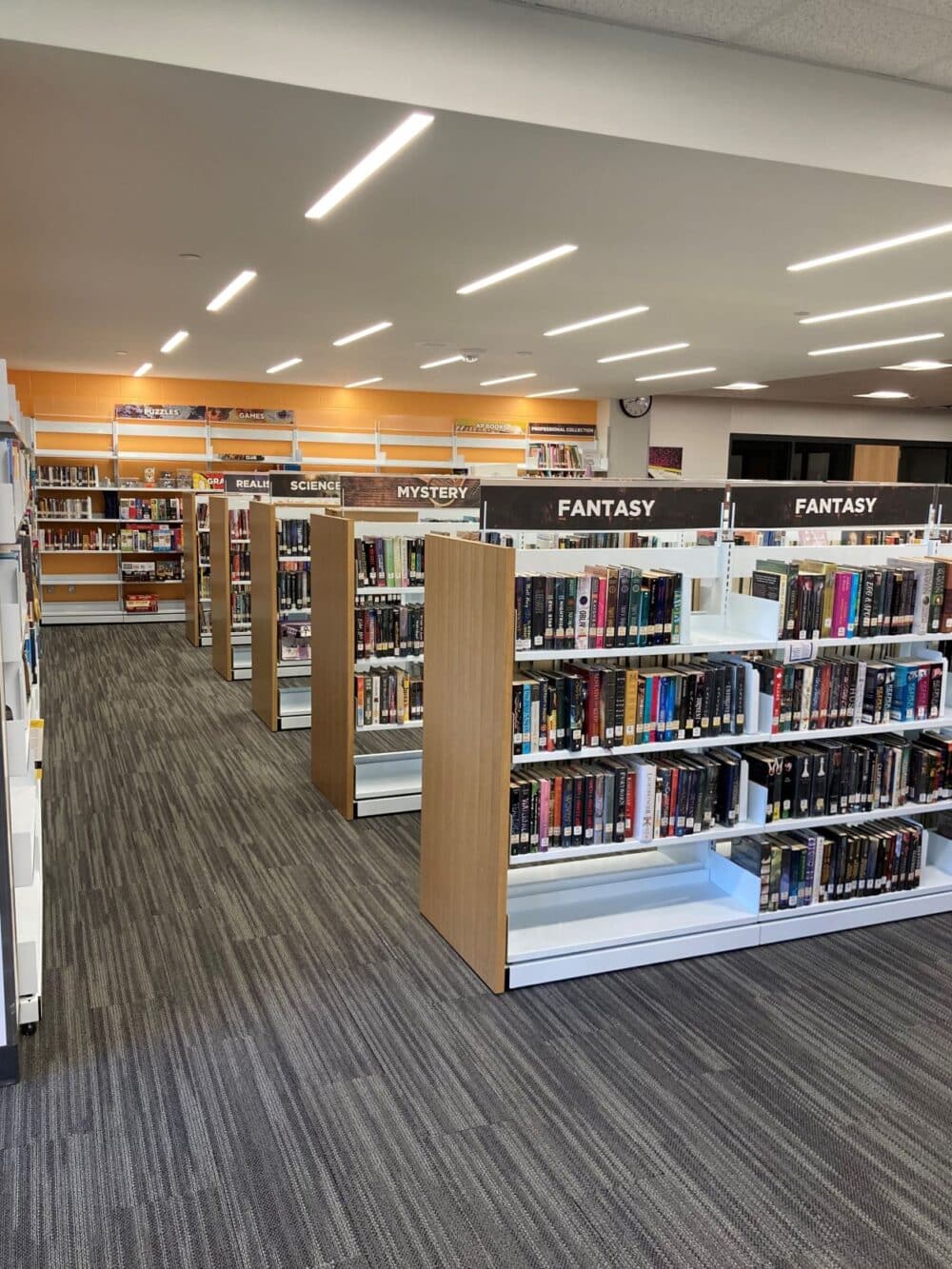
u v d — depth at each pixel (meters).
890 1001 3.18
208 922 3.68
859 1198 2.28
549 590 3.12
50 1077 2.68
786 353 9.08
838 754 3.55
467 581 3.18
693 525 3.62
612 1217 2.20
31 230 4.80
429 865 3.67
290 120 3.31
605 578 3.18
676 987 3.23
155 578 11.43
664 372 10.80
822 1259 2.09
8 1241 2.10
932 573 3.67
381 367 10.68
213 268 5.68
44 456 11.27
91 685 7.86
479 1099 2.62
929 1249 2.13
